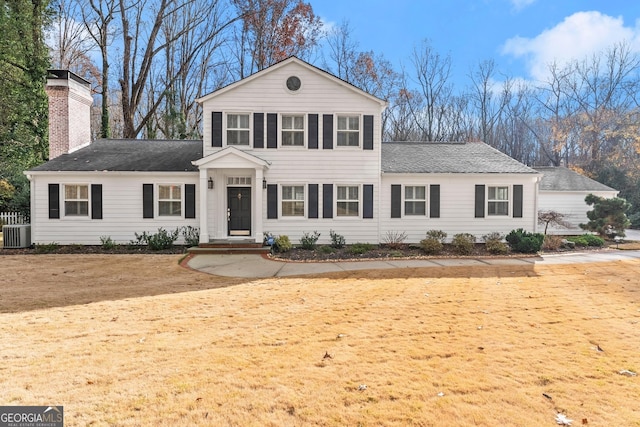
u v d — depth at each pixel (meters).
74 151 17.39
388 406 3.36
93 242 15.54
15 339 5.02
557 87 39.66
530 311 6.58
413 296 7.73
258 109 15.70
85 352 4.57
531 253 15.01
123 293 8.05
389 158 17.89
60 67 31.14
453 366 4.23
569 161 38.34
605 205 19.39
